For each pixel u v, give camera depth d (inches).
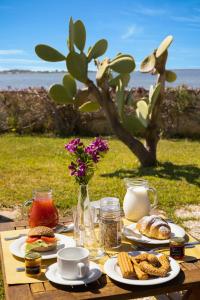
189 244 88.4
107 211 87.4
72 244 87.7
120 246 88.4
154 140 270.8
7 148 337.1
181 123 415.2
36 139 385.4
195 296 74.9
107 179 236.7
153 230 90.4
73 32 241.1
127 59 240.4
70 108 410.6
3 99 414.3
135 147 268.4
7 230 99.0
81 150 87.0
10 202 197.0
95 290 70.1
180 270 76.2
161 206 191.8
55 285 71.5
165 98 409.7
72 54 244.7
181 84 417.4
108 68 249.6
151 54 255.1
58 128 414.6
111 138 401.4
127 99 283.4
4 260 81.4
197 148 350.6
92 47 251.3
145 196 104.2
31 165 276.4
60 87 263.6
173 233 93.8
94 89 259.1
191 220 176.6
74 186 222.8
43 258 80.7
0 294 113.7
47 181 235.0
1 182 233.3
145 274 71.9
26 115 416.5
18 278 73.9
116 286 71.4
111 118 264.8
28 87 419.8
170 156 308.8
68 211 182.1
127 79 258.7
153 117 265.1
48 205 97.3
